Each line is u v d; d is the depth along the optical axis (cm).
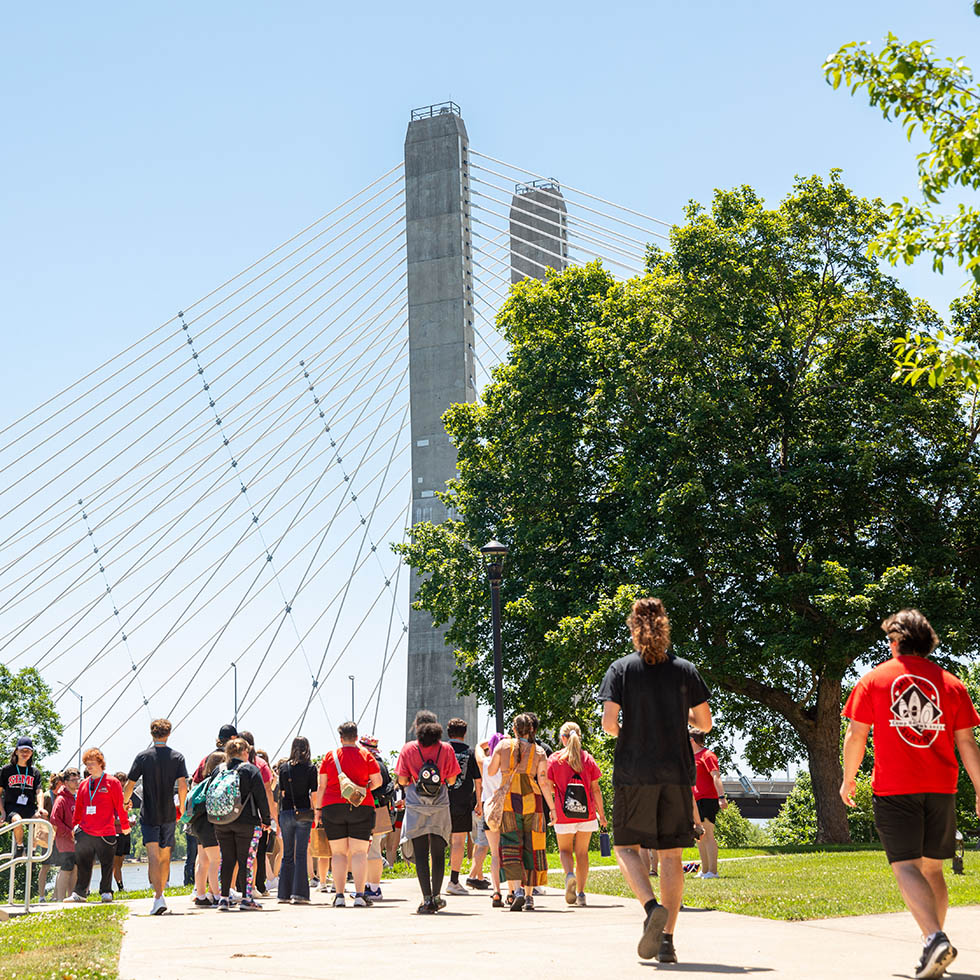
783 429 2975
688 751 642
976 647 2831
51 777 1858
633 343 3014
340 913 1106
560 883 1407
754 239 3062
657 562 2739
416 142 4800
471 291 4681
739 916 880
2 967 653
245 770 1221
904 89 1053
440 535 3375
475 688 3162
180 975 614
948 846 586
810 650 2741
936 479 2873
